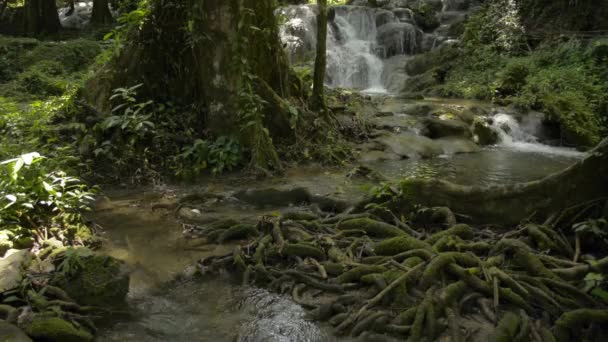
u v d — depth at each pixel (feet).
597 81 42.22
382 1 72.74
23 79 47.47
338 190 20.90
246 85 24.25
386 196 18.31
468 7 71.77
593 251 15.43
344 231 16.65
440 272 13.67
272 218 17.56
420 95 45.52
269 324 12.77
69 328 11.85
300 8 58.18
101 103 25.98
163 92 27.04
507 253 14.92
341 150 27.63
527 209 16.70
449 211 17.25
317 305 13.37
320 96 29.91
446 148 31.91
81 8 106.42
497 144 35.81
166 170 24.47
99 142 24.77
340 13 62.49
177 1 26.05
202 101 26.58
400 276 13.42
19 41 58.18
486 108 39.40
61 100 28.09
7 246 15.10
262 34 25.72
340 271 14.53
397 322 12.32
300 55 53.67
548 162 29.73
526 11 54.75
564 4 51.88
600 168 15.58
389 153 29.48
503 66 48.75
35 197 17.58
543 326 12.34
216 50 24.70
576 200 16.03
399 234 16.16
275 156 24.89
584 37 48.85
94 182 23.30
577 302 12.81
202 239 17.44
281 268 15.40
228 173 24.68
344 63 56.08
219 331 12.66
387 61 59.21
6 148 20.99
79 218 17.61
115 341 12.25
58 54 56.13
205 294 14.35
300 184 22.39
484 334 12.11
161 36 26.48
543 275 13.64
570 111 37.01
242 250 16.11
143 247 16.83
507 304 13.12
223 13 24.23
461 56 52.90
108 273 13.48
